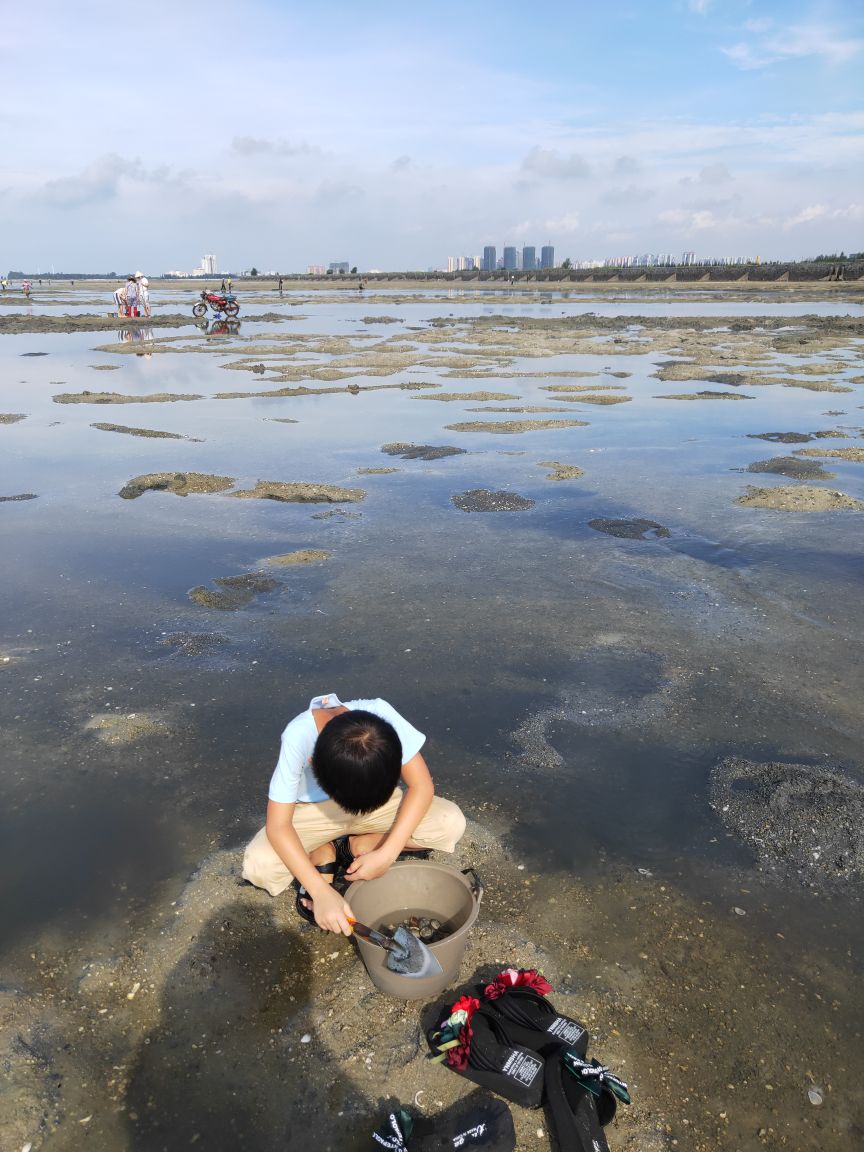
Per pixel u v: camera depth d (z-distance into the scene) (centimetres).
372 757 237
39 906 300
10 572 620
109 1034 251
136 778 372
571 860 322
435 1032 247
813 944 284
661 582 594
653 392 1442
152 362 1938
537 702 435
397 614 542
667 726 413
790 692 444
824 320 2797
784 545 665
